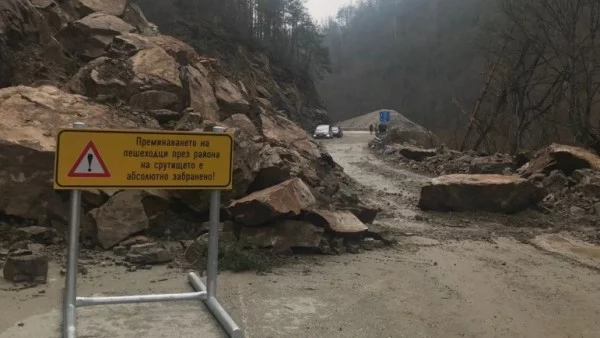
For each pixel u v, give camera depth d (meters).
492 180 11.88
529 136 31.42
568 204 12.08
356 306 5.41
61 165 4.36
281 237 7.35
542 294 6.05
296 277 6.35
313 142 14.86
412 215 11.45
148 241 7.14
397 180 18.02
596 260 7.78
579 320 5.24
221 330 4.61
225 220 7.74
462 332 4.84
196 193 7.93
